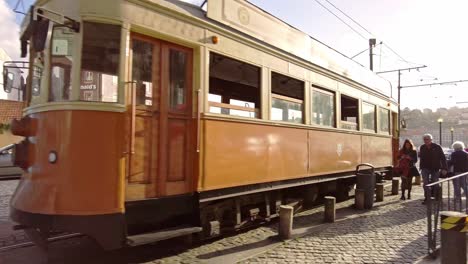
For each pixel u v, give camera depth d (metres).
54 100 5.07
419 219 8.64
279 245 6.51
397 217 8.89
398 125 15.79
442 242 4.67
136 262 5.57
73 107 4.82
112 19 5.00
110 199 4.83
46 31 5.08
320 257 5.87
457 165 10.97
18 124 5.46
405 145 12.05
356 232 7.43
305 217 8.87
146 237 5.04
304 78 8.64
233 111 6.62
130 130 5.04
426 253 6.07
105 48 5.00
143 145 5.30
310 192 9.40
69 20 4.86
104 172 4.84
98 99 4.94
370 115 12.47
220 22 6.44
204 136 6.00
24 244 6.35
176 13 5.68
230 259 5.74
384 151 13.56
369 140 12.17
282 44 7.95
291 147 8.05
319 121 9.27
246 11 7.04
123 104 5.01
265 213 7.63
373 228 7.78
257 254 5.98
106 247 4.78
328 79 9.70
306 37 8.86
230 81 6.71
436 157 10.44
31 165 5.21
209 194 6.09
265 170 7.23
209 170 6.05
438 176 10.55
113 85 5.02
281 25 7.98
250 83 7.11
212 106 6.21
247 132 6.84
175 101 5.75
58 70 5.07
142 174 5.27
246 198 7.12
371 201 10.03
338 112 10.12
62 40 5.07
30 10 5.14
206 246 6.41
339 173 10.20
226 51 6.50
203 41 6.07
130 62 5.18
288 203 8.50
